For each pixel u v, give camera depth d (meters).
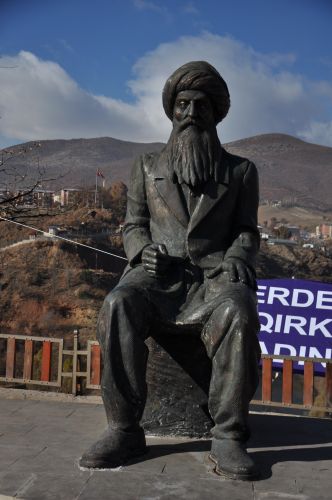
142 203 4.19
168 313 3.69
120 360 3.46
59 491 2.99
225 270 3.77
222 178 4.01
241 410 3.39
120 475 3.21
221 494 3.00
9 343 5.68
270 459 3.58
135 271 3.87
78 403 5.03
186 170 3.96
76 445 3.78
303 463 3.51
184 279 3.86
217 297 3.57
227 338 3.40
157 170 4.11
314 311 7.91
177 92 4.06
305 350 7.72
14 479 3.15
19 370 16.27
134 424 3.50
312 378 5.25
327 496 3.01
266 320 7.95
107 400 3.47
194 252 3.90
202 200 3.95
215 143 4.05
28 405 4.91
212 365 3.62
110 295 3.53
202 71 3.96
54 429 4.18
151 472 3.27
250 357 3.38
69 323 26.55
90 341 5.43
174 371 3.97
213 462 3.40
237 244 3.94
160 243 4.00
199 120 4.00
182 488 3.05
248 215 4.05
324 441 4.00
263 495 3.00
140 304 3.57
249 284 3.70
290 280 8.18
